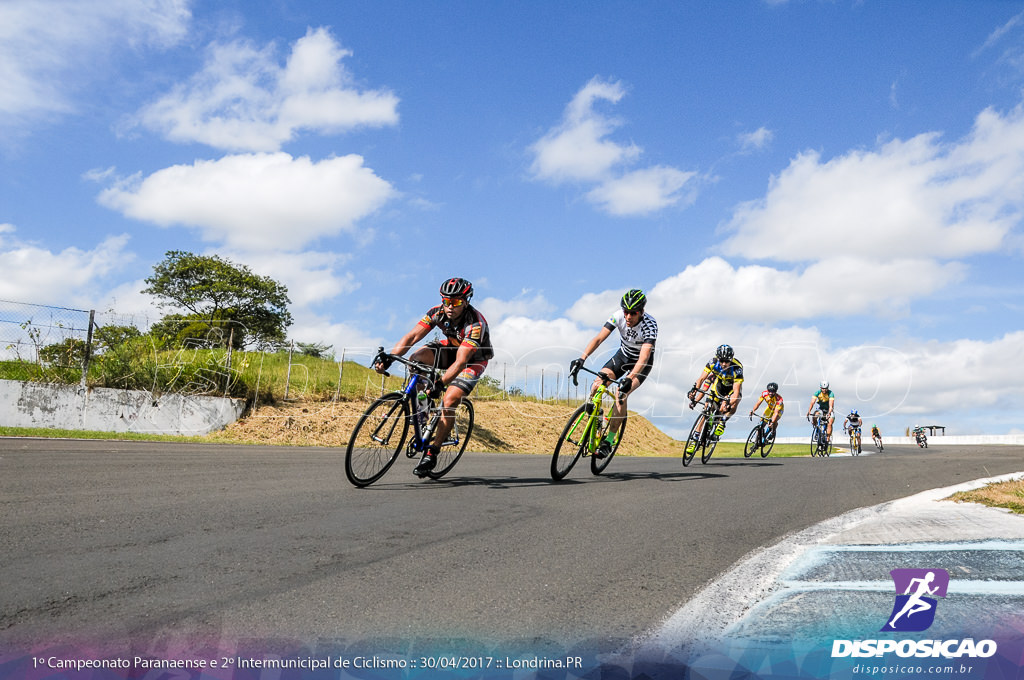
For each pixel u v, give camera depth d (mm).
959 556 3143
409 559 2986
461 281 5594
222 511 3930
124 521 3527
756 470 8383
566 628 2168
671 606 2414
